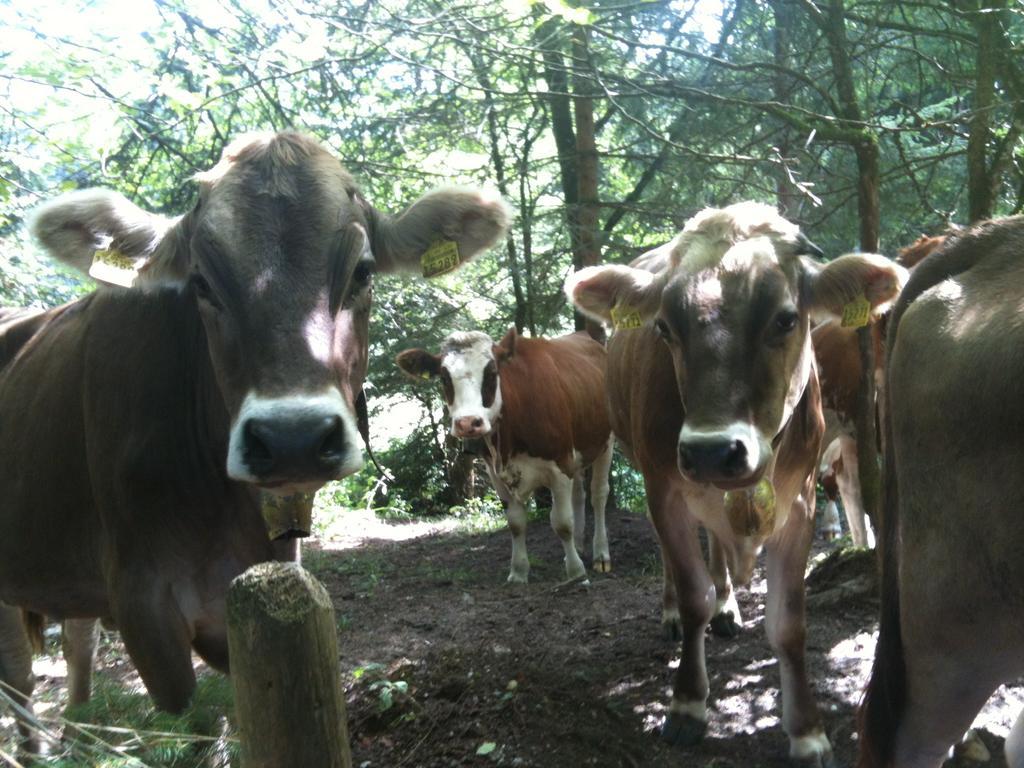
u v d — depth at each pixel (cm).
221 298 319
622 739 495
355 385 341
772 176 954
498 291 1325
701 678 497
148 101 798
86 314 422
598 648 644
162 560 369
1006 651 270
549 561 1001
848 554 706
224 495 372
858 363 707
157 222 364
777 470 464
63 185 711
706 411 412
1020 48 740
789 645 471
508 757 473
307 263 320
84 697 501
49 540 410
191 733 305
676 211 1076
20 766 248
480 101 997
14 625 464
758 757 479
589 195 1182
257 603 207
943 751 299
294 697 208
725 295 426
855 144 730
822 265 458
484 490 1598
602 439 973
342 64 862
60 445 402
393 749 488
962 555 270
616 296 488
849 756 478
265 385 304
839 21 768
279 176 332
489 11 845
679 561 494
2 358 473
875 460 696
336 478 303
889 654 305
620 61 983
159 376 370
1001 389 256
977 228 314
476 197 371
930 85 961
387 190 989
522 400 888
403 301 1220
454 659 580
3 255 791
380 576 950
